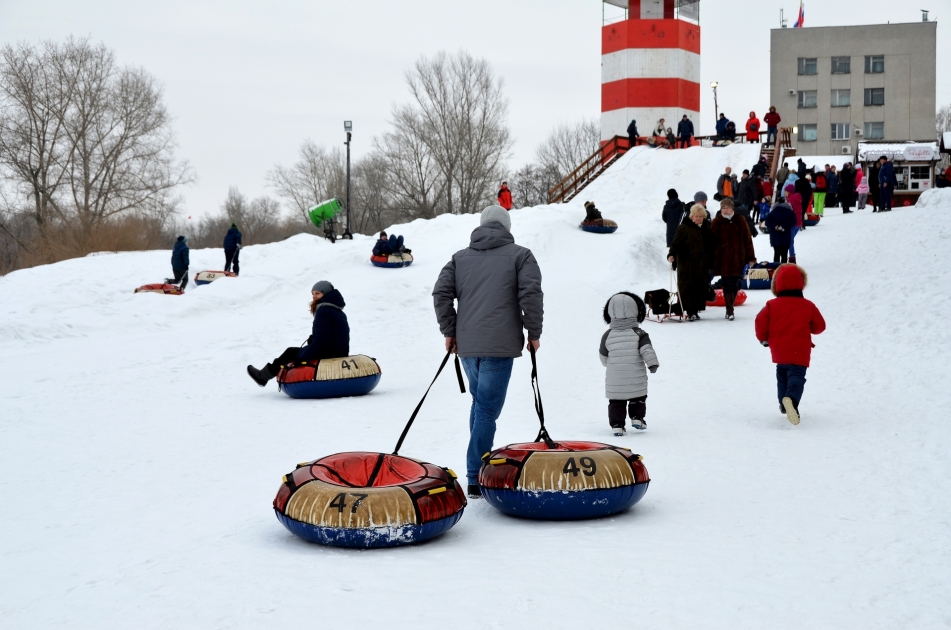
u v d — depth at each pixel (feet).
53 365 42.96
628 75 174.60
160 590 12.53
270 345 49.08
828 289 54.39
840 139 236.22
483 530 16.37
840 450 22.08
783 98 237.86
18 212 178.81
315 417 28.96
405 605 11.77
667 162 133.28
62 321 57.72
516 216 108.06
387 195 247.91
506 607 11.66
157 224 188.14
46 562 14.11
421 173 222.69
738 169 125.59
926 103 231.09
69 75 181.37
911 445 21.98
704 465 21.15
